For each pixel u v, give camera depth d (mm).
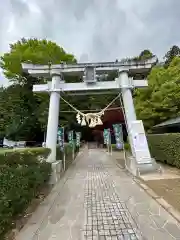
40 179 4684
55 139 7840
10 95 16750
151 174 7035
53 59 15797
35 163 4930
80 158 14820
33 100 17219
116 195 4996
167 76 12422
